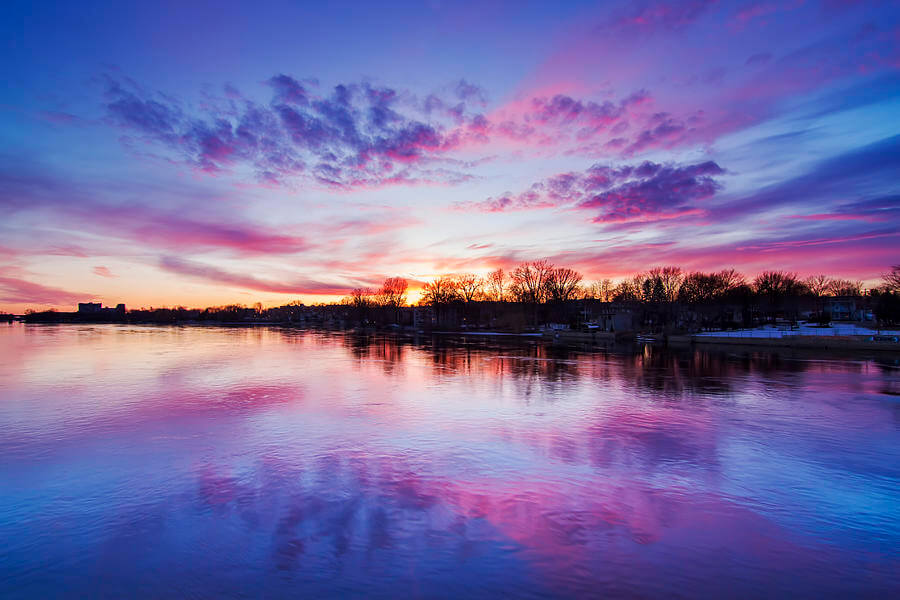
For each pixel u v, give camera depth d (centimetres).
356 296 17175
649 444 1477
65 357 4225
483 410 1945
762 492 1111
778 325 7912
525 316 10956
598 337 6694
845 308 9919
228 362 3850
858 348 4269
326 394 2306
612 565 805
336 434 1570
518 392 2381
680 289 8850
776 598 724
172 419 1773
